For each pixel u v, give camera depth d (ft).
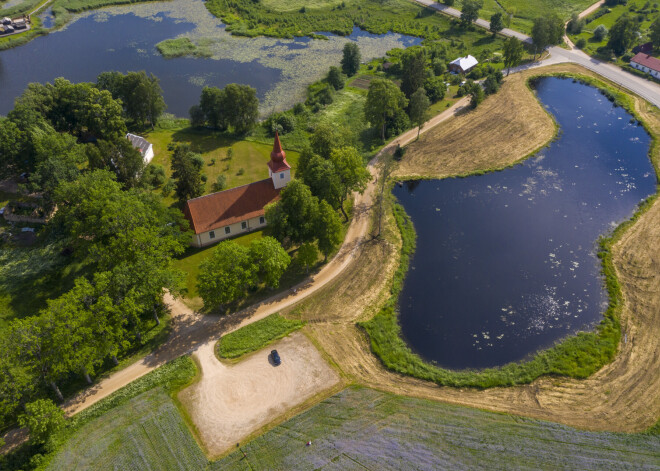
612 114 438.40
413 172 367.45
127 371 221.87
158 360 226.99
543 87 487.61
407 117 419.74
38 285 268.00
